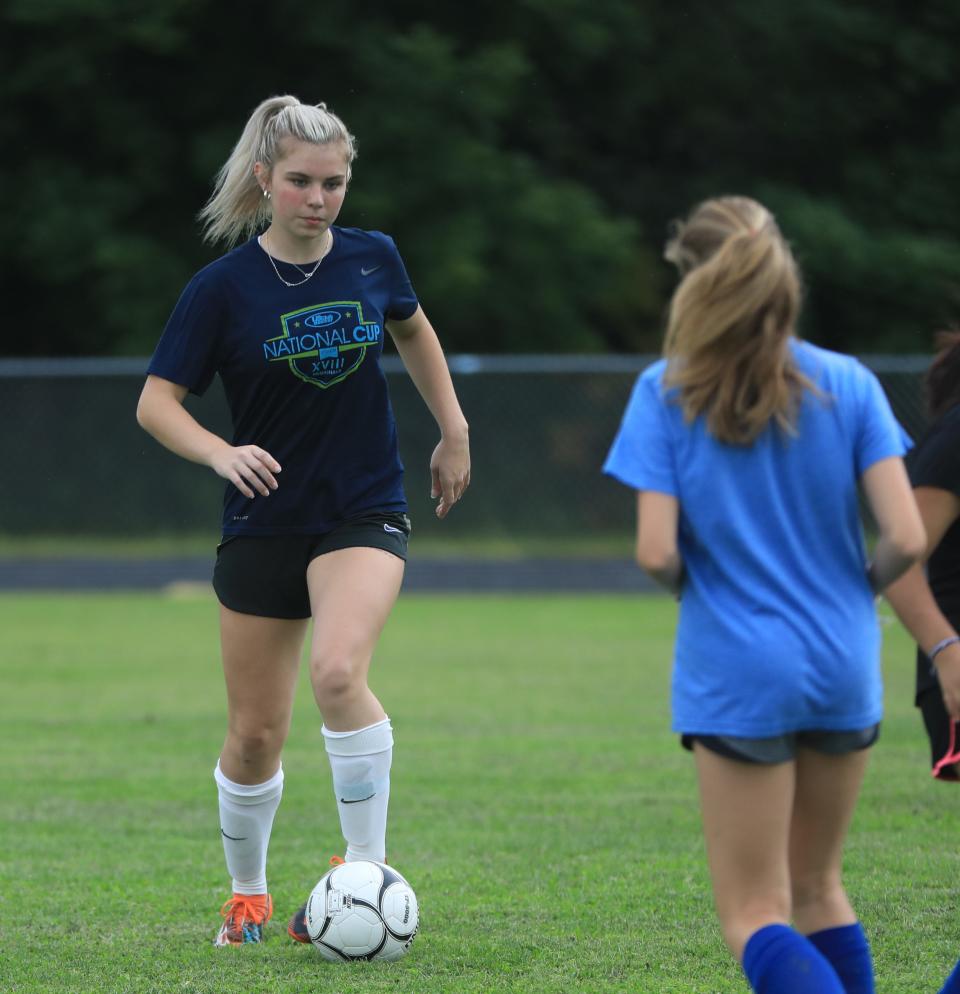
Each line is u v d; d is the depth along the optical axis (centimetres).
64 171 7681
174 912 1645
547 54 8138
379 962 1423
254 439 1487
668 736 2881
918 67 8650
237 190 1497
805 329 8475
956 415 1327
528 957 1436
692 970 1386
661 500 1027
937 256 8381
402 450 6594
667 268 8981
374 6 7775
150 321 7438
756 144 9256
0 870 1852
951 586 1414
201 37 7612
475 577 6081
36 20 7131
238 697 1491
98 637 4588
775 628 1015
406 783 2422
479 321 7712
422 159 7444
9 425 6694
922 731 2917
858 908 1584
